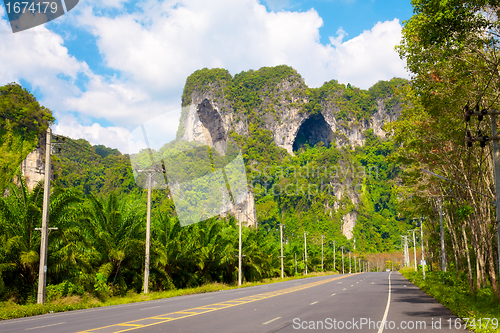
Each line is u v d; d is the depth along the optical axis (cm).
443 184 3178
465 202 2705
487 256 2828
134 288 3281
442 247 3728
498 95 1786
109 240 2998
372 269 18725
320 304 1988
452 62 1820
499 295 1781
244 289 3700
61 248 2411
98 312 1806
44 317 1667
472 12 1456
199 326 1195
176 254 3694
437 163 2670
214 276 4978
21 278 2405
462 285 3203
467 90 1897
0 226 2355
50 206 2439
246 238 5344
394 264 18688
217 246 4347
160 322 1300
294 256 8950
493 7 1484
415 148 2534
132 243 3083
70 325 1290
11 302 2127
